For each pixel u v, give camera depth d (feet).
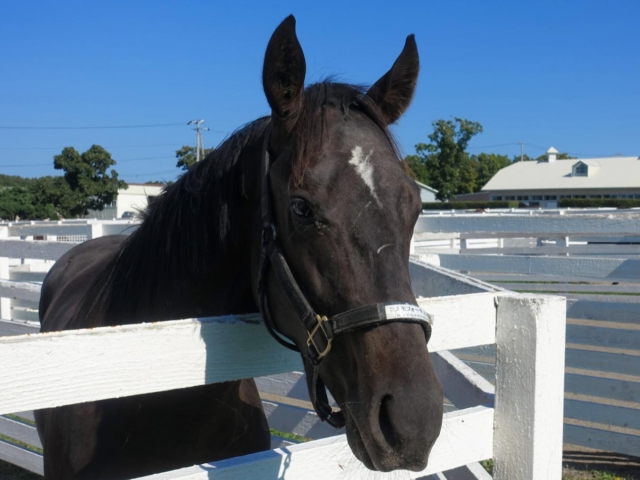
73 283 9.49
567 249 24.66
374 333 4.51
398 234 4.71
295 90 5.07
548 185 165.78
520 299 5.98
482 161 226.58
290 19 4.95
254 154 5.82
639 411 14.20
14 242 16.31
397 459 4.17
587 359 15.10
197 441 6.28
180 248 6.23
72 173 111.96
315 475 5.29
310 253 4.81
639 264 15.21
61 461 6.57
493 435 6.22
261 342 5.38
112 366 4.44
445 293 9.05
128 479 6.19
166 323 4.77
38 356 4.09
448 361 7.75
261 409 7.69
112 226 19.36
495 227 16.25
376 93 5.94
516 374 6.03
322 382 5.38
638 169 160.15
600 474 13.96
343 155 4.80
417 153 147.95
